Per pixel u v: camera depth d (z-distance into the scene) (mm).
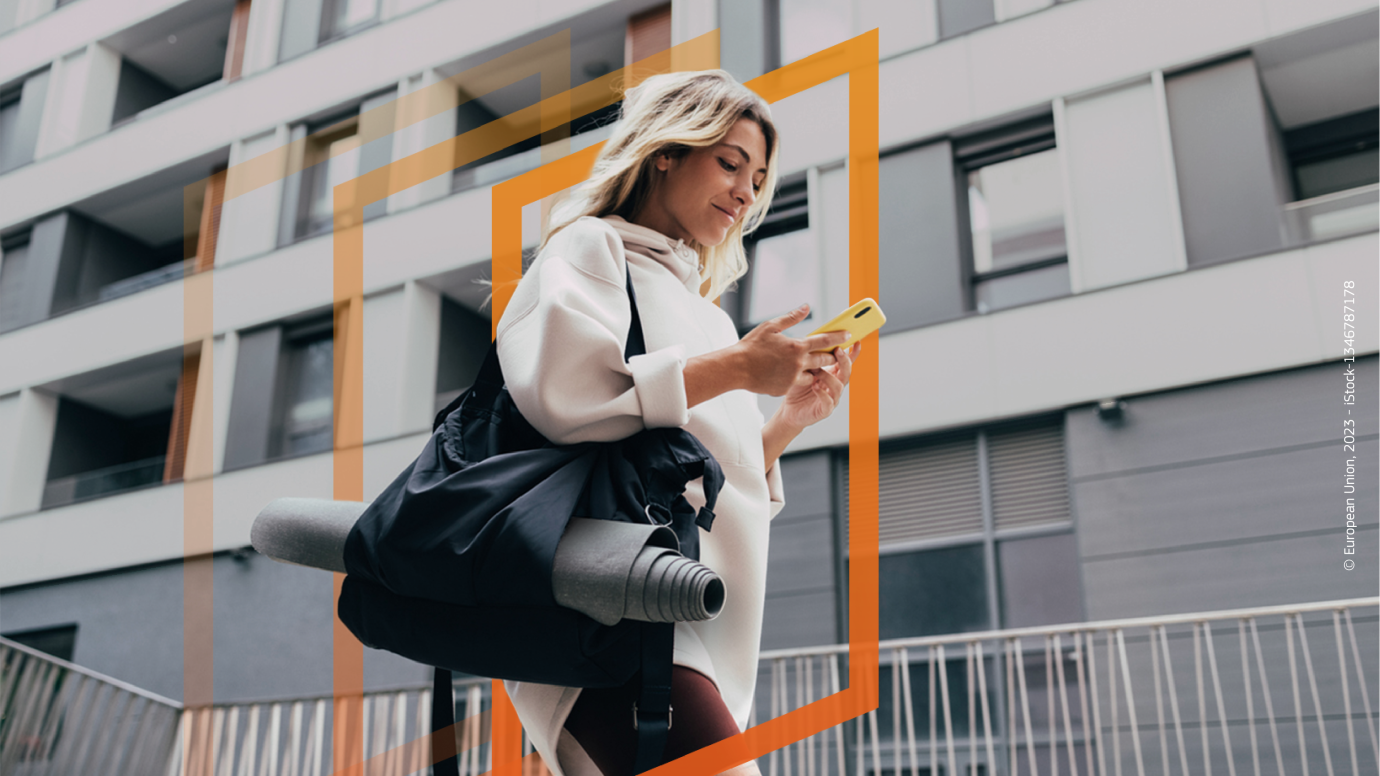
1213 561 5109
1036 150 6578
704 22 6125
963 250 6484
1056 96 6461
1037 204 6453
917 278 6473
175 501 8711
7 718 5777
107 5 11438
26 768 5742
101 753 5957
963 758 5168
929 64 6926
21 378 10508
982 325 6133
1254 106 5938
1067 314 5938
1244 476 5215
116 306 10195
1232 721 4730
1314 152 6676
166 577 8609
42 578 9047
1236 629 4887
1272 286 5480
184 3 10758
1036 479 5766
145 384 10570
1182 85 6188
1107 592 5277
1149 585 5199
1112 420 5613
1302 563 4922
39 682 5875
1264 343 5398
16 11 12125
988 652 5383
